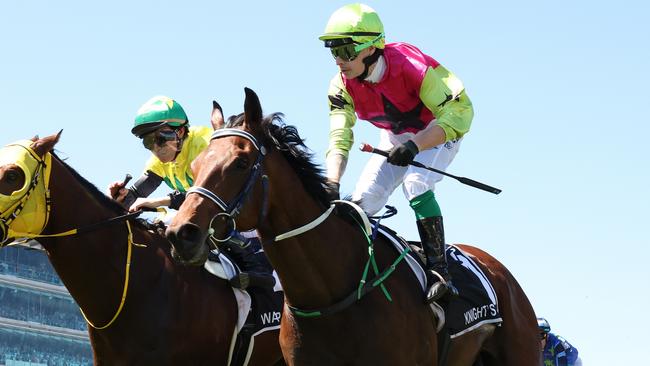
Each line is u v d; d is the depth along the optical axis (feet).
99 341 23.80
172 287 23.97
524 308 24.88
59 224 23.36
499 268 24.98
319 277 19.35
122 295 23.43
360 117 23.72
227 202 18.04
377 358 19.43
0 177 22.71
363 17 21.71
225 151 18.44
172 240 17.35
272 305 25.57
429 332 20.66
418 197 22.22
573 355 45.39
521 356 24.07
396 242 21.36
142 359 23.40
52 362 41.81
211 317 24.27
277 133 19.21
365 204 22.91
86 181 24.07
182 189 27.78
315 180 19.60
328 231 19.61
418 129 23.35
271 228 19.19
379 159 23.56
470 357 22.67
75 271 23.39
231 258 25.76
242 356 24.98
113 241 23.68
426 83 22.07
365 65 22.07
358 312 19.52
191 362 23.88
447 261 22.84
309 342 19.65
